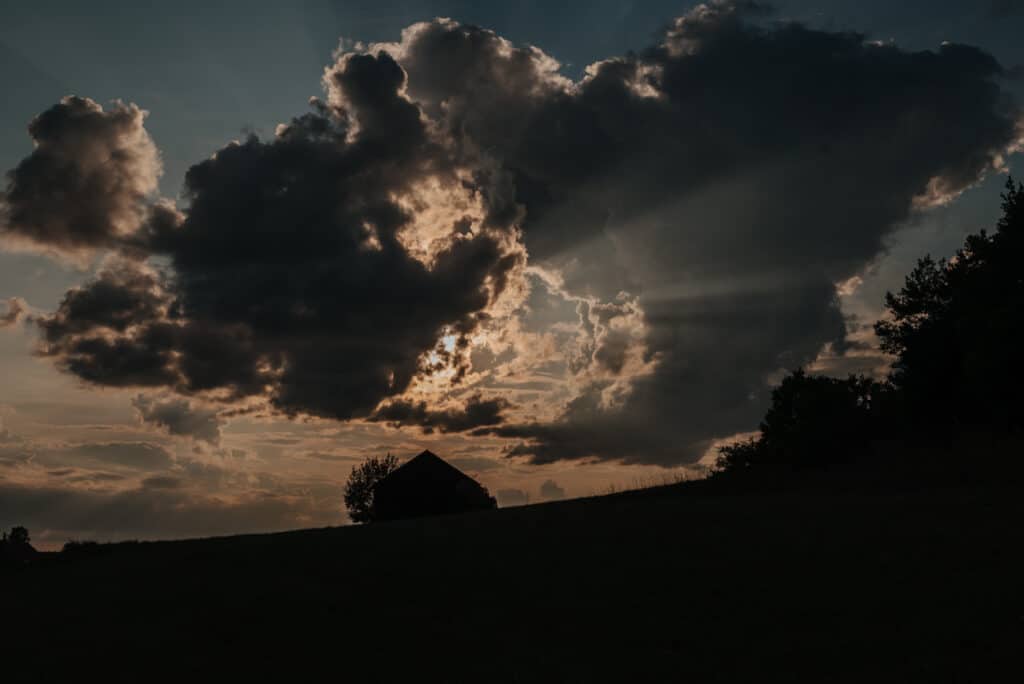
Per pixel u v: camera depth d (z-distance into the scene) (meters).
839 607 18.31
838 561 22.42
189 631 21.97
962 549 22.34
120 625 23.23
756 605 19.22
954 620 16.45
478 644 18.72
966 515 27.91
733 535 27.81
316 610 22.97
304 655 19.14
